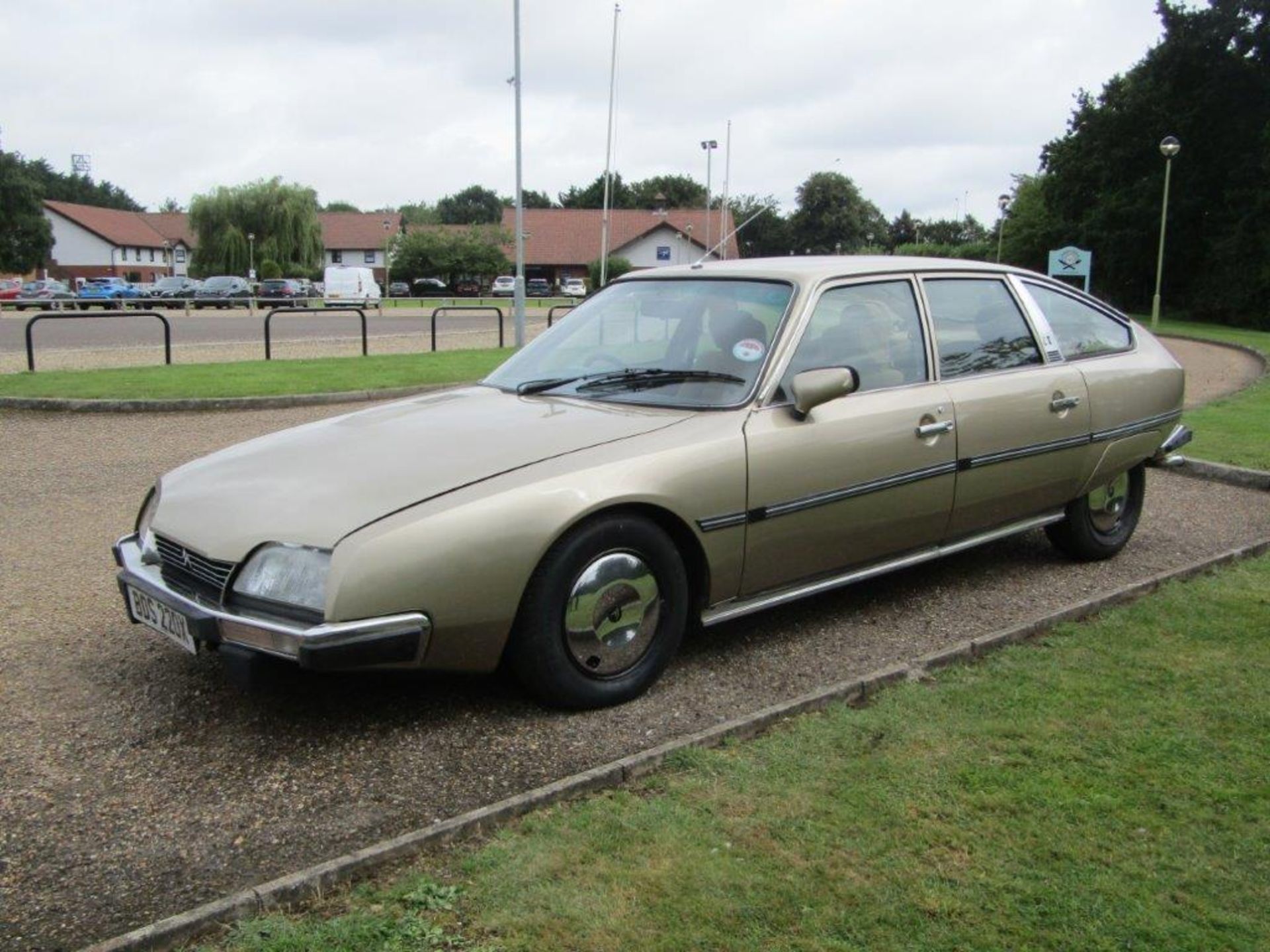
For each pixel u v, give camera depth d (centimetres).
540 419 408
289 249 7806
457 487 353
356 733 361
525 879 269
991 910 258
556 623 361
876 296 470
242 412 1170
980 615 487
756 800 308
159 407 1164
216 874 279
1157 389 589
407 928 249
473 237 7794
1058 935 248
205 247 7775
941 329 490
